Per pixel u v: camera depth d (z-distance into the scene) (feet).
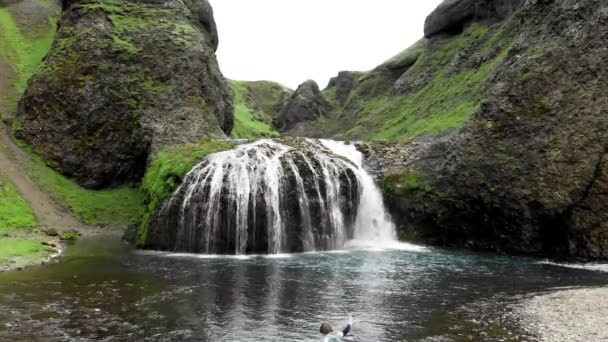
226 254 97.96
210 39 209.36
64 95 149.59
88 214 128.36
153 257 90.79
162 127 144.77
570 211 92.89
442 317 51.31
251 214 101.24
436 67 304.91
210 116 155.84
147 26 168.35
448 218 108.58
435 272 77.36
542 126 99.50
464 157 107.76
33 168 136.15
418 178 114.52
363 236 117.50
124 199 139.64
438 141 121.19
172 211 102.42
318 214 108.47
